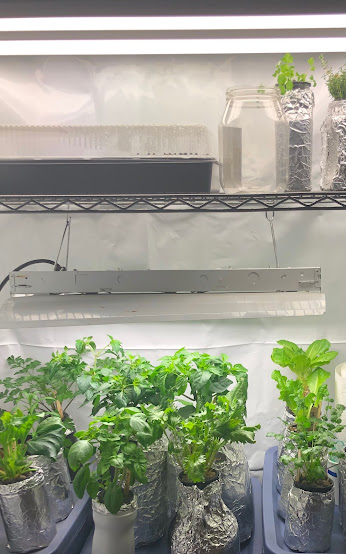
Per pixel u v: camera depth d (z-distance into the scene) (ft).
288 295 4.16
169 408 3.52
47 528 3.60
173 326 4.84
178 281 4.17
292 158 3.93
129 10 2.67
